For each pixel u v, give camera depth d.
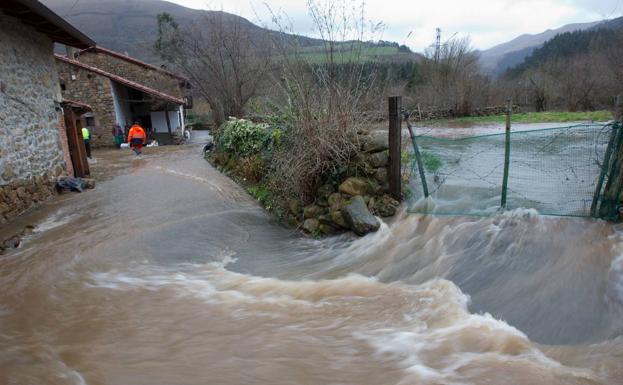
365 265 5.14
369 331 3.78
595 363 3.12
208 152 16.22
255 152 9.99
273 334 3.81
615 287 3.76
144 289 4.84
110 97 23.09
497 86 34.19
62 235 6.82
